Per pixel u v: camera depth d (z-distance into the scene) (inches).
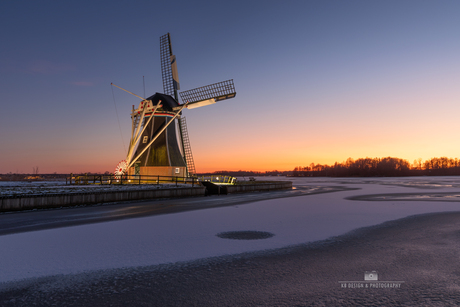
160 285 239.5
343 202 976.3
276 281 249.1
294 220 581.9
